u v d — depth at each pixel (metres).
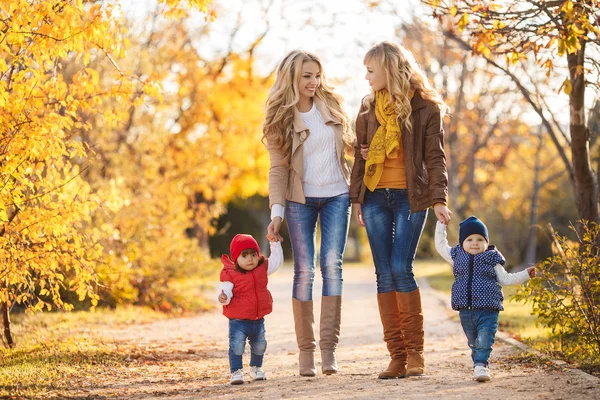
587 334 8.99
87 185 11.12
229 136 33.31
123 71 10.77
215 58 35.44
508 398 6.49
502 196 40.47
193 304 21.58
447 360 9.78
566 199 35.78
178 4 10.17
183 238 22.84
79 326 14.68
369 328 15.23
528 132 38.44
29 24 9.27
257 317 8.22
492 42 9.70
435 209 7.92
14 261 9.65
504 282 7.75
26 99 9.55
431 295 23.89
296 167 8.41
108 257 18.19
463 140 39.62
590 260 9.15
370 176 8.09
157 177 23.88
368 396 6.76
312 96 8.69
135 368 9.55
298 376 8.39
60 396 7.38
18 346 11.09
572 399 6.36
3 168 9.30
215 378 8.68
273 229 8.26
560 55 8.02
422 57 29.67
